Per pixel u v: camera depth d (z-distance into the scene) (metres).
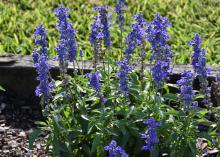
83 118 5.24
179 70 7.11
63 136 5.18
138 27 5.37
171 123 5.15
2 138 6.42
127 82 4.97
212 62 8.20
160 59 5.04
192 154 5.01
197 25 9.31
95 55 5.43
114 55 8.21
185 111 5.08
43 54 5.02
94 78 4.90
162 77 4.94
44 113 5.07
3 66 7.25
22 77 7.23
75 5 9.89
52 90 5.41
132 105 5.41
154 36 4.99
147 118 5.16
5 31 8.98
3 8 9.71
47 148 5.23
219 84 5.48
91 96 5.30
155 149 4.94
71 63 7.19
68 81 5.26
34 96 7.24
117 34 8.84
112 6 9.91
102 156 5.20
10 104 7.12
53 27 9.20
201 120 5.09
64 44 5.12
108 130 5.02
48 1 9.99
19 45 8.50
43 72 4.85
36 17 9.46
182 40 8.87
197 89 6.93
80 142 5.35
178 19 9.50
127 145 5.32
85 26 9.16
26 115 6.98
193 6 9.96
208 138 5.11
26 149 6.23
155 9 9.73
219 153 5.26
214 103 6.61
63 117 5.30
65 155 5.23
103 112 5.00
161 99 5.22
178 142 5.03
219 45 8.88
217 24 9.39
